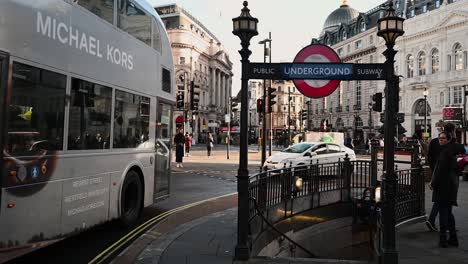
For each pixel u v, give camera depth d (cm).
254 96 12988
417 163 947
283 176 890
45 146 516
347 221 1100
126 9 751
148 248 617
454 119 4359
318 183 1039
